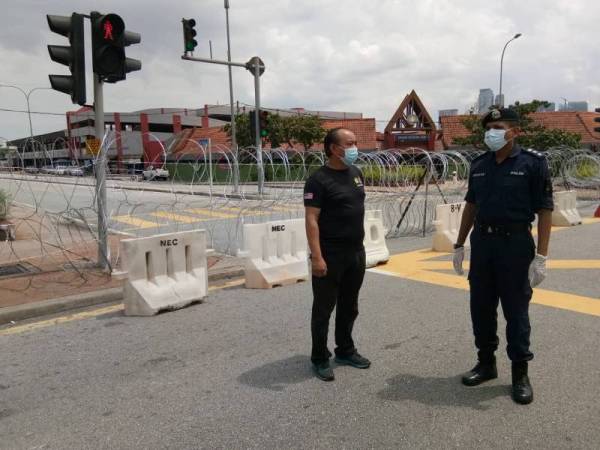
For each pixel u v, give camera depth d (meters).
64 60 6.82
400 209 11.84
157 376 4.03
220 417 3.37
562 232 11.28
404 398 3.59
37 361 4.36
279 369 4.13
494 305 3.71
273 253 6.89
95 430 3.24
